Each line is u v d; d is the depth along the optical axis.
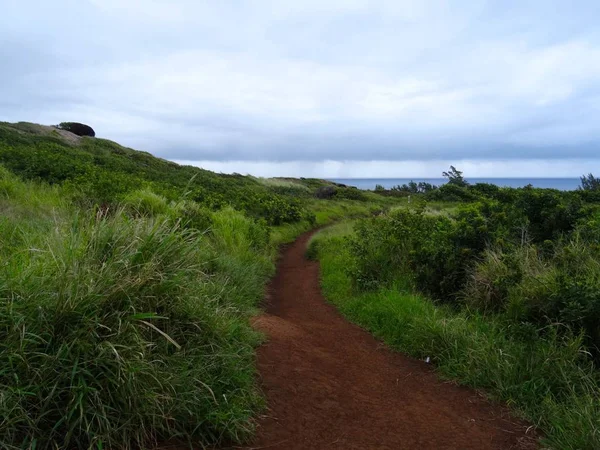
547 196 8.26
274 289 10.02
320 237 17.02
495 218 8.05
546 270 6.18
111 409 2.60
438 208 22.47
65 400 2.56
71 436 2.45
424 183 55.59
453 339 5.32
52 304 2.84
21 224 5.82
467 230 7.54
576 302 4.91
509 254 6.49
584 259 6.30
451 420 3.93
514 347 4.90
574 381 4.23
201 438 2.89
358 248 9.55
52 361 2.58
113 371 2.72
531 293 5.62
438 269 7.16
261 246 12.91
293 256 15.58
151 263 3.58
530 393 4.20
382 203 40.00
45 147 24.62
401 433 3.62
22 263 3.44
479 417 4.00
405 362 5.39
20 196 8.99
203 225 10.52
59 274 3.05
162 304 3.61
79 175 13.10
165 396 2.84
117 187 11.79
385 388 4.58
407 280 7.77
